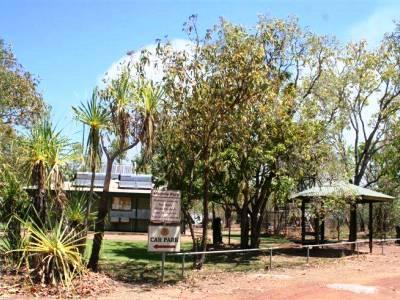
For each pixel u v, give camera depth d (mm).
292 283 14203
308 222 35844
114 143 13891
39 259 11648
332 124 28375
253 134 19141
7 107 24000
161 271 14617
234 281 14414
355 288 13508
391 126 36938
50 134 12914
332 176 23250
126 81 13680
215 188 21984
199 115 15586
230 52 15359
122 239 29328
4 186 13414
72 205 13133
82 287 11719
